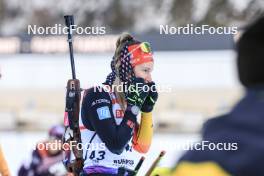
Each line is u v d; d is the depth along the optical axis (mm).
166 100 40594
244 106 5566
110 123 11742
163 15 66062
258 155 5289
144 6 68500
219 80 42156
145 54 12016
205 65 41875
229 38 42125
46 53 44719
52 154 17859
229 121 5539
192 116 37531
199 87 41875
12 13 77500
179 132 36188
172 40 41875
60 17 72062
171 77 41656
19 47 45406
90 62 37906
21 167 18094
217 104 40344
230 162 5336
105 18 69125
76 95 12250
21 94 44906
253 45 5652
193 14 63000
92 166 12125
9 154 28078
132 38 12234
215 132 5562
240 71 5719
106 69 38344
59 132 17859
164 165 18250
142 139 12555
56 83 45062
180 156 5598
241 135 5418
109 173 12078
